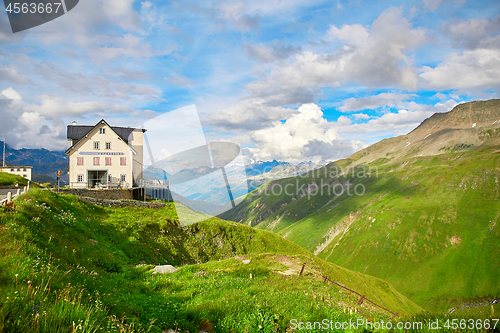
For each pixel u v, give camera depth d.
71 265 13.98
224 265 23.41
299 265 25.30
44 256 11.70
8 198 20.02
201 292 14.66
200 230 48.44
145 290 14.19
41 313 5.61
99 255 21.03
